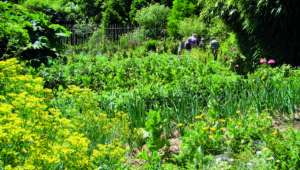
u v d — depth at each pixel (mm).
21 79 6562
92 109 6848
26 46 9703
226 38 15070
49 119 4996
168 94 8070
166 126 6613
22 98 5340
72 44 26031
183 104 7289
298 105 7512
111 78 10844
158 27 26359
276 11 11570
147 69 11484
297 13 11617
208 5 14258
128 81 10625
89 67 11266
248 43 12758
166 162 5664
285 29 11812
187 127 6742
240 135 6172
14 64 7270
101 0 33344
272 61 10914
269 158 5242
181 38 21188
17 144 4191
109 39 26609
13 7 10336
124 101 7730
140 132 6270
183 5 23000
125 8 31609
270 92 7582
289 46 11875
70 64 11500
